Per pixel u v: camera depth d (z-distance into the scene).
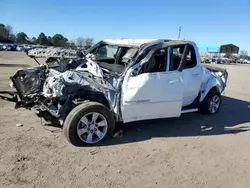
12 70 13.95
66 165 3.92
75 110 4.46
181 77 5.61
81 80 4.67
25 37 82.31
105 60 6.00
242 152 4.84
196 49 6.12
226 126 6.26
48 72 5.25
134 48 5.23
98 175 3.72
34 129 5.21
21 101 4.96
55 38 75.88
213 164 4.29
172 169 4.04
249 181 3.85
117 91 4.82
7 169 3.69
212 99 7.03
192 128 5.96
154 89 5.11
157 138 5.21
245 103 8.97
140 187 3.51
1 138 4.68
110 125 4.79
